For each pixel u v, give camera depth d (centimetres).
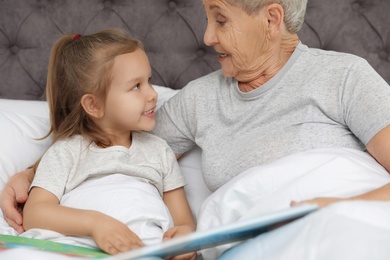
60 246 105
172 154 135
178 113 137
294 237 77
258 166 113
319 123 118
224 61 126
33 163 140
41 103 164
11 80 188
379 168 109
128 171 126
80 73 129
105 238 106
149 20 181
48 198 120
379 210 78
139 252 74
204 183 141
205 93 133
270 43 121
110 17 182
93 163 125
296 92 119
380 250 70
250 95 124
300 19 122
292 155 111
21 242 105
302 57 123
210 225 110
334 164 105
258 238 83
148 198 117
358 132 113
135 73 127
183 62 182
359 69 115
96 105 130
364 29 174
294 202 93
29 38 185
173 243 75
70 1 182
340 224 75
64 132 131
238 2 117
